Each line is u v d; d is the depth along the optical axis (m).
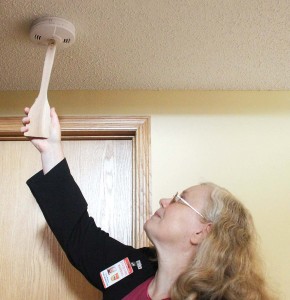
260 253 1.46
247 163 1.58
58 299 1.49
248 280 1.07
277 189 1.55
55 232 1.25
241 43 1.27
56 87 1.59
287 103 1.64
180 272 1.11
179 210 1.15
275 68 1.44
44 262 1.53
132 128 1.58
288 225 1.52
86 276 1.26
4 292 1.50
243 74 1.49
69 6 1.08
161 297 1.09
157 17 1.13
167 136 1.59
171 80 1.54
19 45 1.26
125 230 1.57
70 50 1.30
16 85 1.57
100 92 1.63
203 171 1.56
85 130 1.58
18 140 1.64
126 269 1.23
